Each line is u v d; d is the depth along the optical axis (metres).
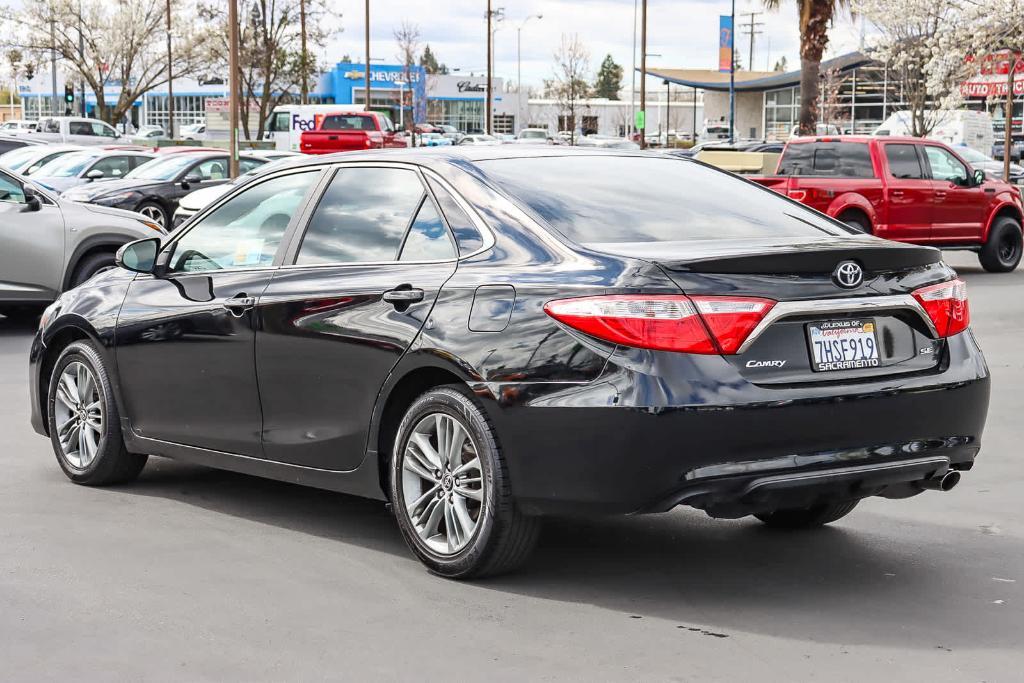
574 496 4.44
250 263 5.74
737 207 5.25
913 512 6.03
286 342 5.38
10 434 7.86
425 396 4.88
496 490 4.62
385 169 5.41
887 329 4.66
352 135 37.88
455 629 4.32
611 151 5.70
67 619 4.43
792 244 4.66
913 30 43.72
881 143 18.09
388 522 5.81
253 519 5.85
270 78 50.12
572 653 4.09
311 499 6.26
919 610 4.54
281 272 5.54
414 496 4.99
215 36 53.00
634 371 4.29
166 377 6.01
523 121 108.50
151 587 4.79
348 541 5.46
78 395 6.51
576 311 4.41
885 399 4.53
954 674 3.90
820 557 5.25
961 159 18.92
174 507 6.07
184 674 3.91
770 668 3.95
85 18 57.81
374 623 4.39
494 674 3.90
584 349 4.39
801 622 4.40
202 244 6.02
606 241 4.72
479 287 4.73
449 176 5.14
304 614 4.48
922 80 44.44
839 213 18.09
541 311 4.51
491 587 4.80
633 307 4.31
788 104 79.25
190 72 60.00
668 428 4.25
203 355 5.79
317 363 5.26
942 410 4.70
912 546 5.43
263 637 4.25
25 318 14.30
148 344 6.08
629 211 4.98
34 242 12.38
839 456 4.46
